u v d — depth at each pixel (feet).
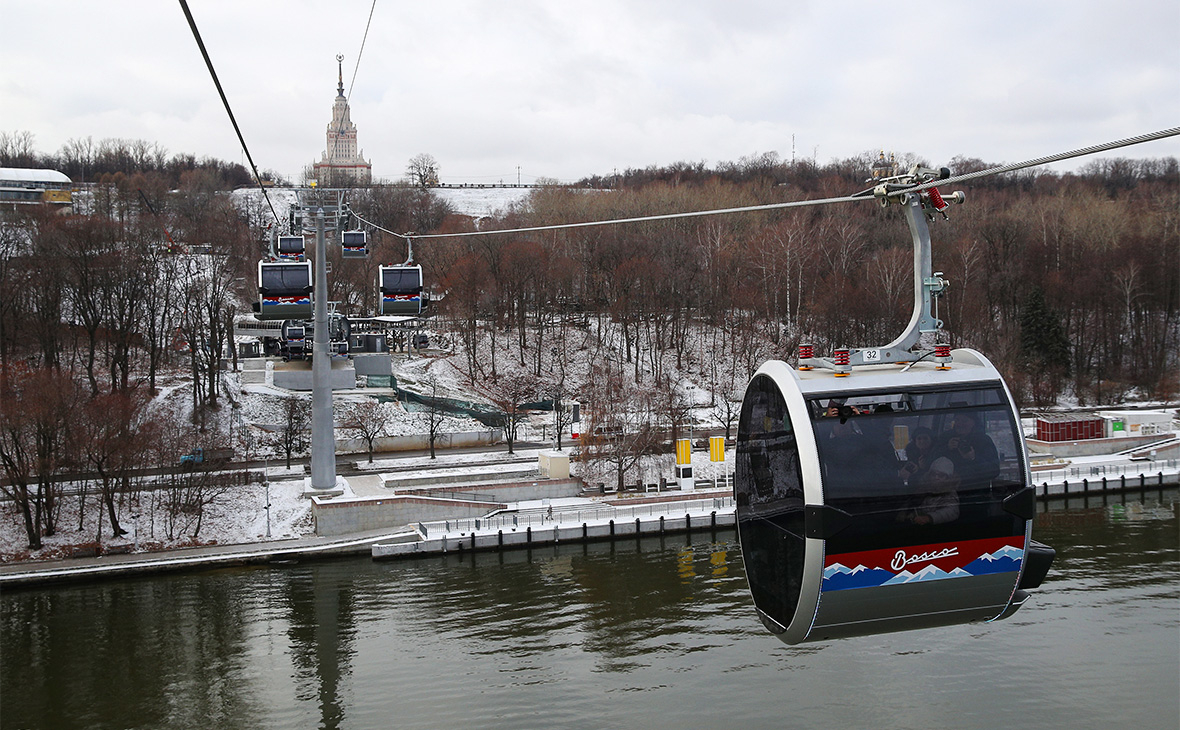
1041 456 346.74
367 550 249.75
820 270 474.08
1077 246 487.61
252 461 308.19
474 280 448.24
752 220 576.61
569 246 542.16
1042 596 213.46
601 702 167.63
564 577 234.58
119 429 260.01
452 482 289.74
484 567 243.40
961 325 418.72
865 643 191.52
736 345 448.24
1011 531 57.62
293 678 178.91
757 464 63.98
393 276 236.02
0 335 335.26
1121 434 359.87
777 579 61.11
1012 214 524.11
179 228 558.15
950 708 164.55
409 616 208.44
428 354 440.45
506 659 185.47
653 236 529.86
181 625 203.72
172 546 246.06
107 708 168.35
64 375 303.27
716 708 165.48
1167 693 166.61
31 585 225.56
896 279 416.46
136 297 370.12
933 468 57.31
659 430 328.90
